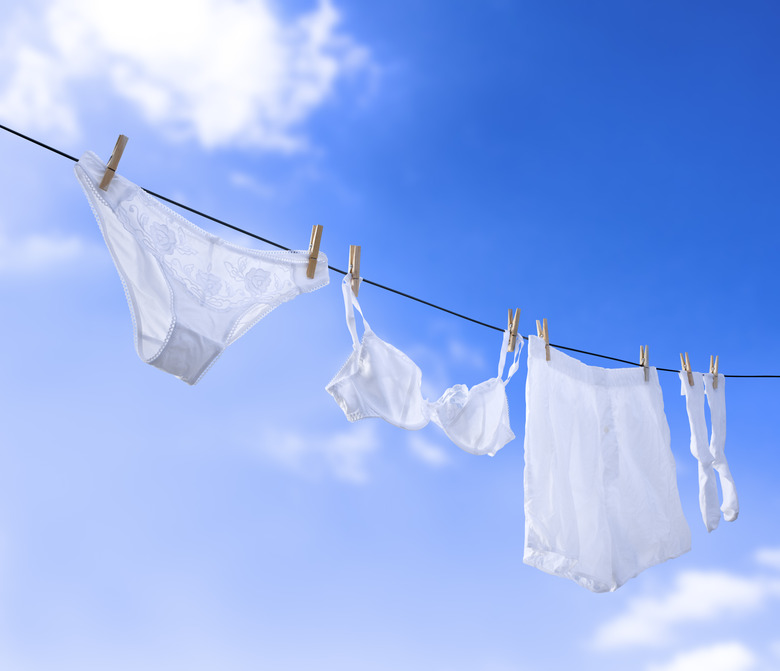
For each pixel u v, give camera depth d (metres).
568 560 2.96
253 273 2.39
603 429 3.31
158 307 2.22
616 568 3.15
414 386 2.72
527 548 2.85
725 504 3.65
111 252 2.13
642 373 3.53
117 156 2.12
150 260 2.24
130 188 2.15
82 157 2.08
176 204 2.26
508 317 3.12
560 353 3.23
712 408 3.74
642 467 3.38
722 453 3.69
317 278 2.53
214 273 2.31
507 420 3.02
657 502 3.36
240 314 2.29
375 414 2.59
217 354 2.21
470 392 2.95
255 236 2.42
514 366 3.09
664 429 3.49
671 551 3.34
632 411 3.44
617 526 3.22
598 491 3.18
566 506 2.99
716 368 3.81
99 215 2.11
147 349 2.18
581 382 3.30
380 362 2.66
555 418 3.13
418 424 2.70
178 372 2.16
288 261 2.48
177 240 2.24
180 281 2.20
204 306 2.24
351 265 2.66
